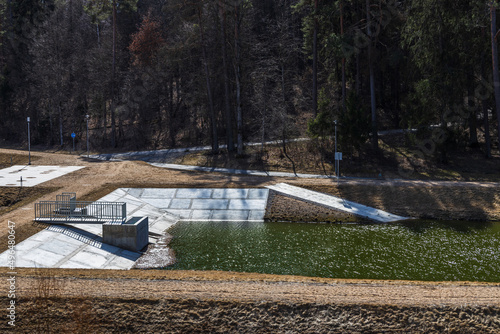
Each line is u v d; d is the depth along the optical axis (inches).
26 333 422.9
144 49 2116.1
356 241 830.5
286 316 454.9
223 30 1674.5
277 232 906.1
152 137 2182.6
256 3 2554.1
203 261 713.6
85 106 2364.7
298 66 2534.5
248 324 446.3
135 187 1193.4
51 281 519.8
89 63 2266.2
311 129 1561.3
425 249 772.6
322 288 521.7
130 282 531.2
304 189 1197.7
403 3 1649.9
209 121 2089.1
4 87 2449.6
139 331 436.8
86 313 450.9
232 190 1175.0
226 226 960.9
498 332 432.5
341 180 1286.9
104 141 2210.9
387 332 435.8
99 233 800.9
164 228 940.6
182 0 1632.6
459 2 1316.4
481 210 1024.9
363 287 529.0
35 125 2453.2
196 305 467.5
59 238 748.0
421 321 446.3
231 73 1876.2
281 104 1716.3
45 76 2241.6
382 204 1091.9
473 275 636.7
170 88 2231.8
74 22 2849.4
